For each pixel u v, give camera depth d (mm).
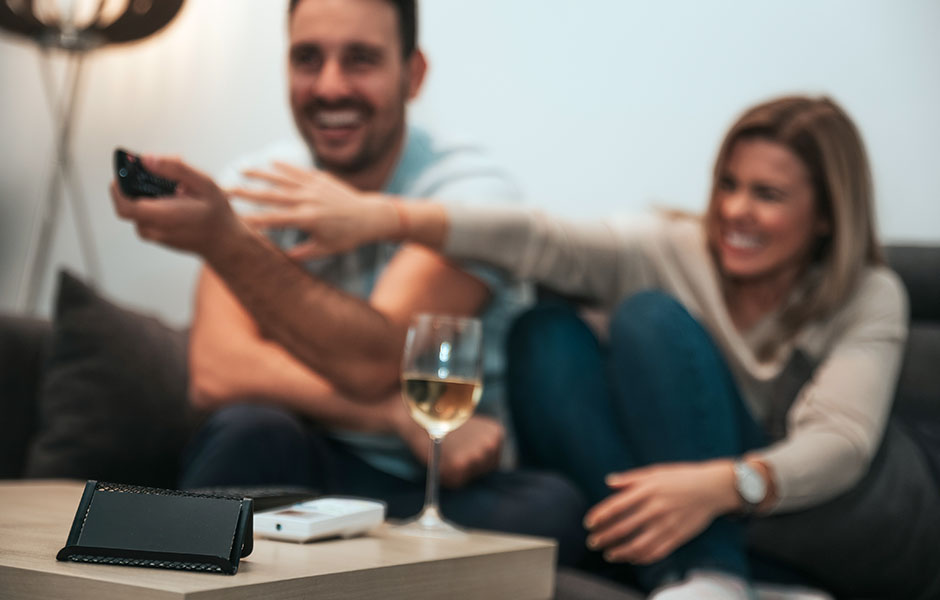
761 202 1729
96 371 1873
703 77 2395
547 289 1942
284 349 1598
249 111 2814
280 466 1396
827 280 1713
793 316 1729
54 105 3053
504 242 1685
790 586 1597
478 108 2592
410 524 1119
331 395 1598
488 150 2580
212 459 1364
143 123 2951
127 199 1299
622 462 1593
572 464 1614
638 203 2430
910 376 1934
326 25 1742
